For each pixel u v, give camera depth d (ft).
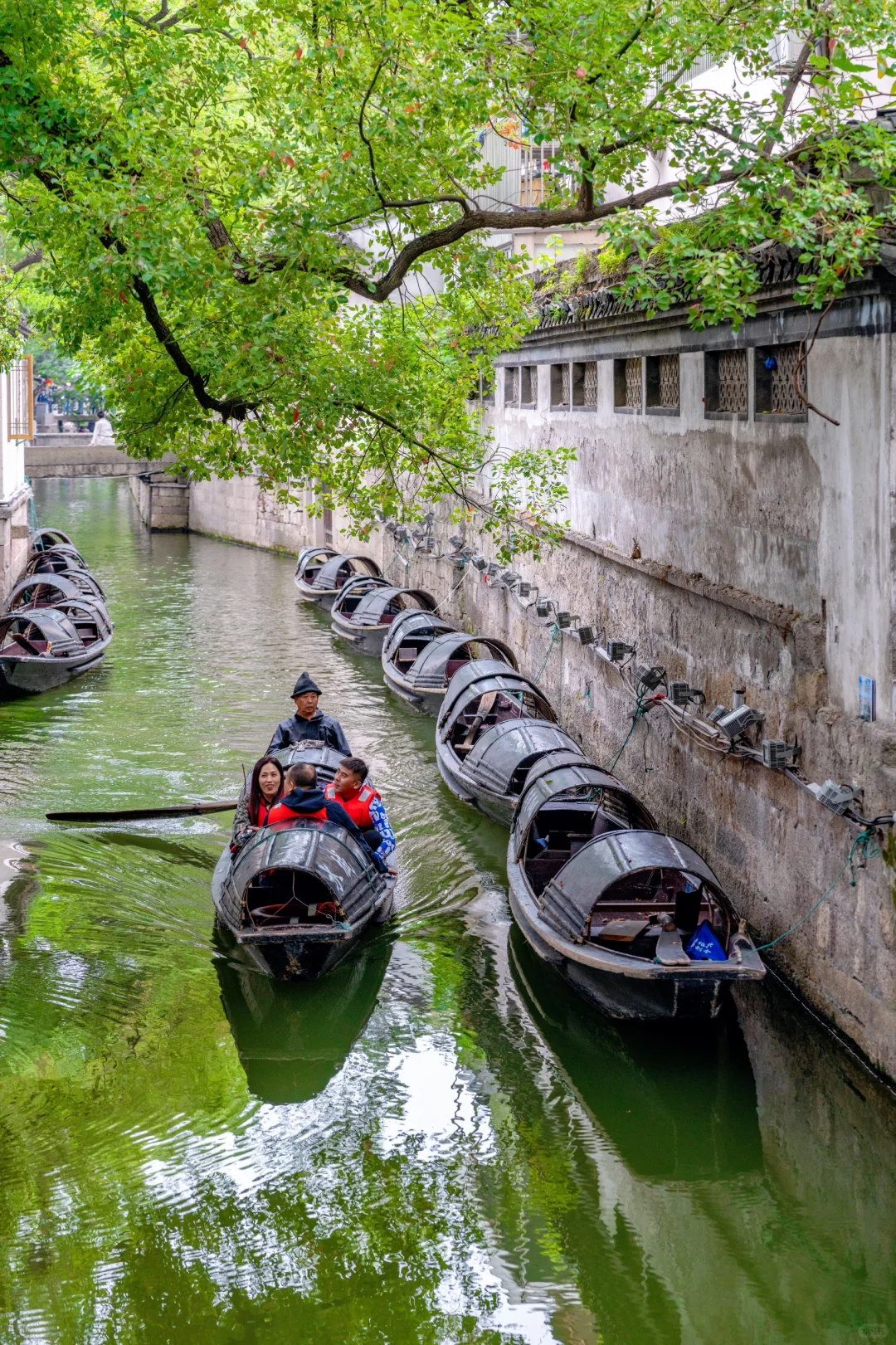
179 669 76.79
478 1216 28.22
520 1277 26.20
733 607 38.09
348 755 47.06
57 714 65.92
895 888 28.86
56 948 39.55
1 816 49.93
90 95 36.27
